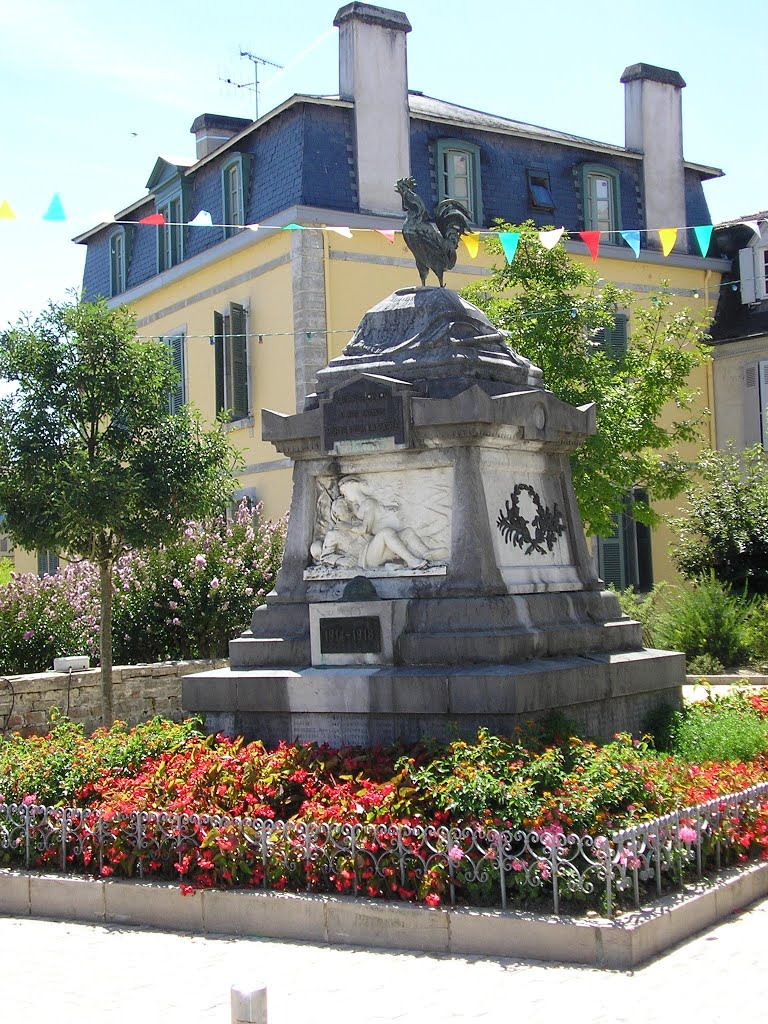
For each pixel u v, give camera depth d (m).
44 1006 6.14
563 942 6.42
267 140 23.94
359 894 7.11
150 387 13.41
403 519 9.66
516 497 9.94
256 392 24.16
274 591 10.16
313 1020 5.74
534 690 8.67
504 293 22.98
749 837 7.69
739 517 21.77
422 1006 5.86
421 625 9.20
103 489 12.55
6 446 12.99
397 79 23.53
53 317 13.27
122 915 7.62
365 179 23.11
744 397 27.83
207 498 13.53
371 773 8.12
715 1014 5.62
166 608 17.30
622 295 20.78
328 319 22.62
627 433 19.98
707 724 9.90
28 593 16.59
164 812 7.82
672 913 6.64
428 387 9.71
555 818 6.96
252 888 7.37
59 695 14.14
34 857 8.23
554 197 25.73
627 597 21.48
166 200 27.14
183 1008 6.02
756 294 27.70
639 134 27.25
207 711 9.66
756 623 19.05
